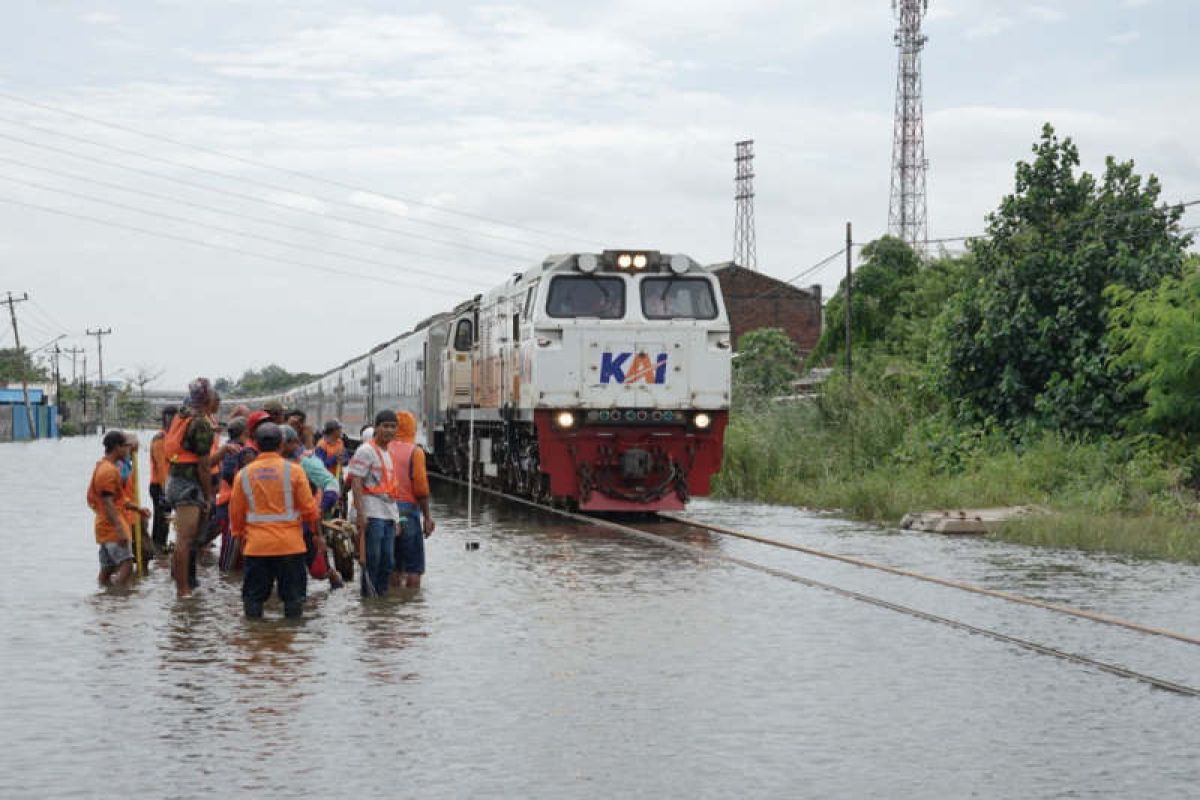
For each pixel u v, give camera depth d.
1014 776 7.37
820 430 32.00
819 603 13.39
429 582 14.93
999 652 10.86
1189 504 22.83
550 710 8.84
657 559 17.05
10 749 7.82
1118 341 26.12
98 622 12.30
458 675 9.91
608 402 22.03
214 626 12.09
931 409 31.70
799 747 7.95
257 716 8.62
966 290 29.78
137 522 15.88
